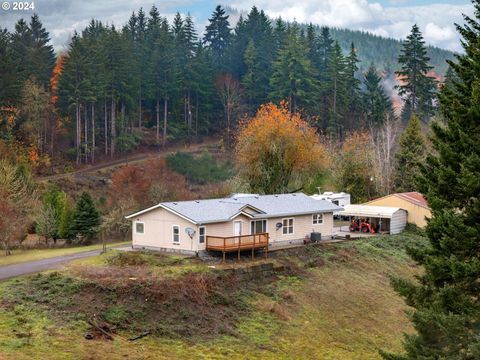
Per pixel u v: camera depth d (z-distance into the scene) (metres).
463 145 21.66
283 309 35.84
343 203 68.50
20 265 38.91
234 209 44.62
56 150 90.06
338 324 35.50
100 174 82.94
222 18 146.00
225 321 32.81
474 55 22.38
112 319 29.72
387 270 46.28
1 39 87.75
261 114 70.31
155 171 76.38
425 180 23.22
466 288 20.95
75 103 87.31
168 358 26.70
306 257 45.16
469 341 19.44
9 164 61.78
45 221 52.44
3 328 26.06
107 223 54.03
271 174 66.62
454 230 20.75
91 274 33.94
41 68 97.81
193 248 41.75
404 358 21.62
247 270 39.28
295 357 29.95
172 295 33.22
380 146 83.31
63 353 24.59
